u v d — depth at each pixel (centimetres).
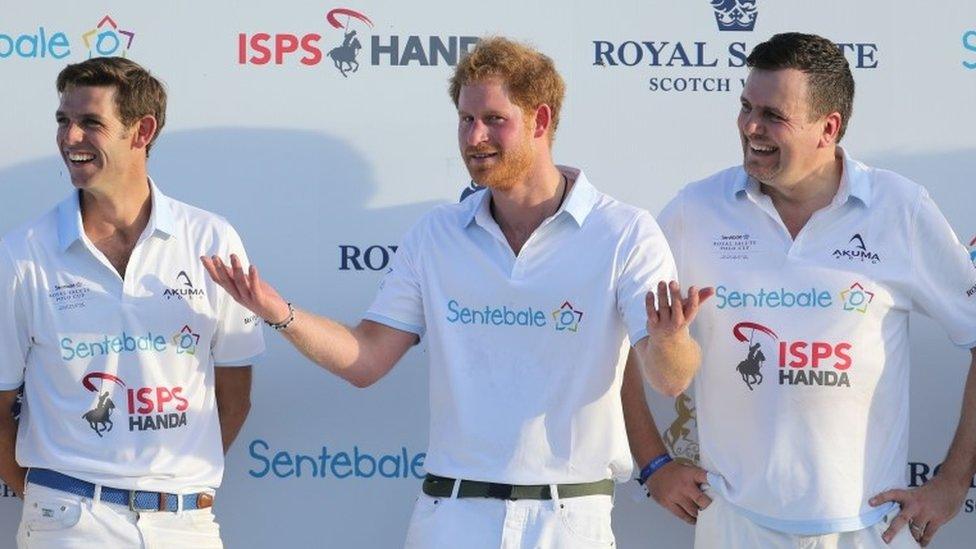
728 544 1198
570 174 1219
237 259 1087
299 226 1343
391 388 1357
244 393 1285
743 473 1188
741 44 1336
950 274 1202
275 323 1115
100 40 1331
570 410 1157
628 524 1353
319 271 1346
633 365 1253
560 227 1168
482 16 1334
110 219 1195
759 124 1141
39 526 1182
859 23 1334
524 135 1131
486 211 1182
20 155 1334
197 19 1331
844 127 1173
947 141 1338
